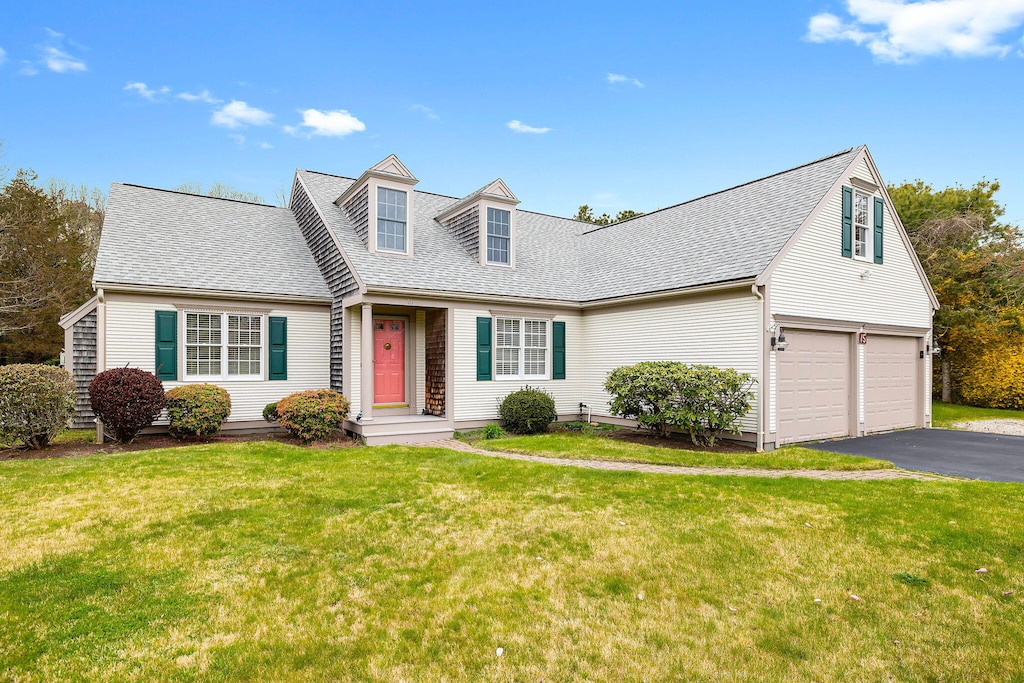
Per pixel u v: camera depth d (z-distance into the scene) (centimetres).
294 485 692
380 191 1230
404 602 386
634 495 653
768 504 614
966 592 401
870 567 444
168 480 704
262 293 1180
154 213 1302
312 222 1391
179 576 425
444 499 638
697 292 1107
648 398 1043
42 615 362
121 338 1062
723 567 445
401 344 1290
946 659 321
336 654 323
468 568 443
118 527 530
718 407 973
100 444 973
